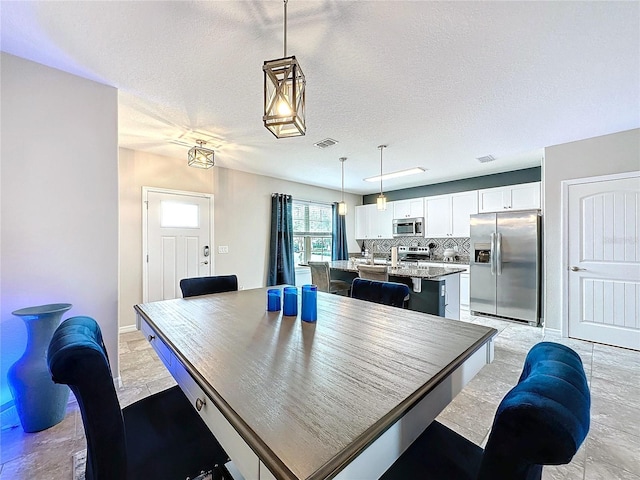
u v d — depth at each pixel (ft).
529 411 1.68
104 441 2.55
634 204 9.84
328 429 2.11
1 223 6.00
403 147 11.71
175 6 4.72
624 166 10.00
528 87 7.20
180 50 5.85
